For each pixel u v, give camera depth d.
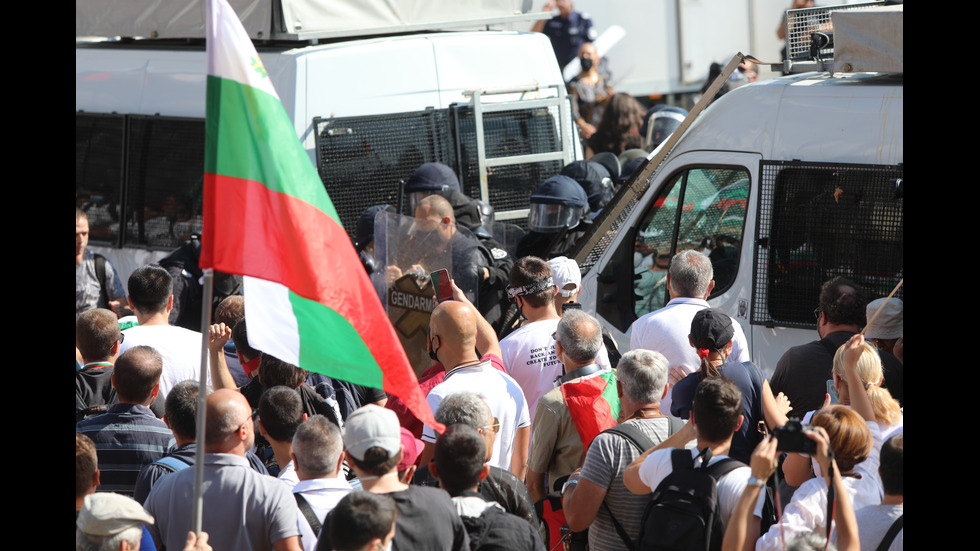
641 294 14.48
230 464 8.76
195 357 12.37
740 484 8.09
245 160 8.00
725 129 13.45
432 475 9.30
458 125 17.39
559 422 10.06
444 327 10.55
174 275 15.25
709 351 10.23
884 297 12.12
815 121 12.62
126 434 10.29
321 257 8.15
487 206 16.06
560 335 10.33
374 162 16.88
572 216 15.78
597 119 29.17
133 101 18.59
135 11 18.08
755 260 12.88
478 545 7.98
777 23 30.88
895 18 12.02
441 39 17.58
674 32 30.41
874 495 8.69
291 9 16.48
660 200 14.29
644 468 8.55
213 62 7.99
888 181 12.00
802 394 10.96
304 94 16.39
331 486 8.90
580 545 9.57
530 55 18.38
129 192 18.50
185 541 8.63
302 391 10.81
